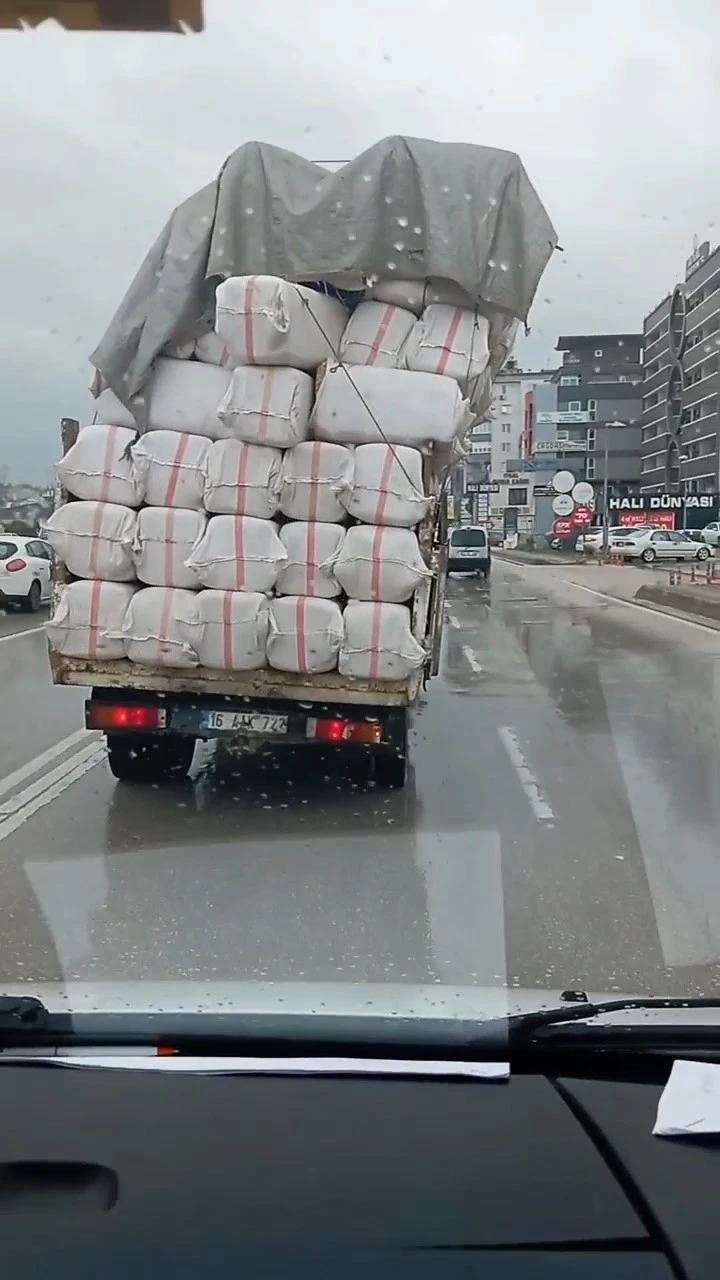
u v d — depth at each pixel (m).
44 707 12.90
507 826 7.41
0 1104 2.78
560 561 56.94
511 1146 2.60
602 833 7.25
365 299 7.48
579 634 21.19
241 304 7.02
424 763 9.48
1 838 7.20
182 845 6.96
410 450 7.34
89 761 9.70
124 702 7.79
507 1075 2.93
